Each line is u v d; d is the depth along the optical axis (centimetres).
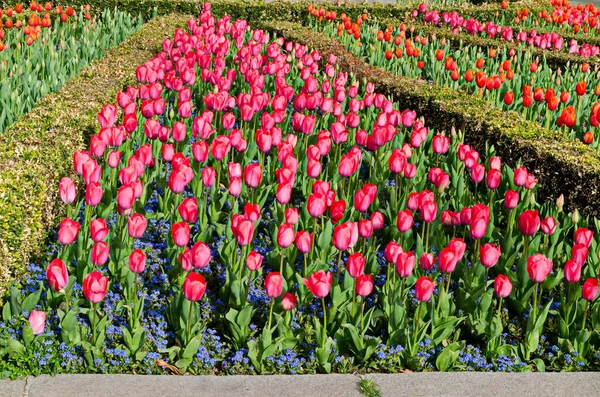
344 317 589
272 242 732
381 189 880
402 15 2131
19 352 530
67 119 912
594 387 533
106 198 756
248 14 2084
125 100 884
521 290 656
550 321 645
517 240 750
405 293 620
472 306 628
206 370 558
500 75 1227
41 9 1664
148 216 781
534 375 543
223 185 848
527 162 909
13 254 628
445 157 928
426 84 1220
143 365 546
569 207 837
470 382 531
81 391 501
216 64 1110
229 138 795
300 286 626
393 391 517
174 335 587
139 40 1469
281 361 552
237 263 653
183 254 543
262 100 906
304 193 844
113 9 2058
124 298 617
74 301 594
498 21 2141
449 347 566
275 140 812
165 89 1143
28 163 743
